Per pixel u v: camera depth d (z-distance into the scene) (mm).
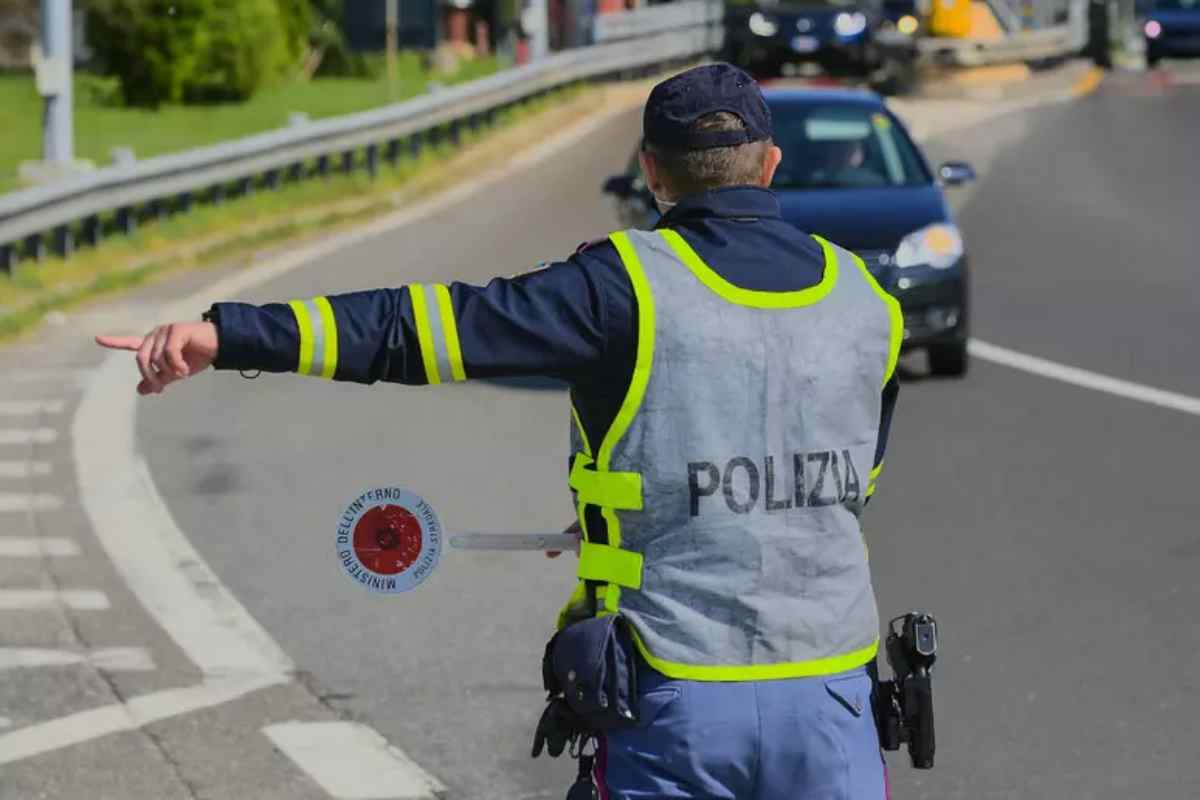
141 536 23641
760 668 8938
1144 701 17672
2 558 22562
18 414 31016
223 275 47062
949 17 103938
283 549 23094
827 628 9031
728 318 9000
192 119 80875
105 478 26688
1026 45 107500
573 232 53438
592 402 9039
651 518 8961
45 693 17906
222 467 27422
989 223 56906
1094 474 26922
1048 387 33594
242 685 18234
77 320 40594
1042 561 22391
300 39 98438
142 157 65688
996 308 42531
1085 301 43500
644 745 8953
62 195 46656
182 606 20766
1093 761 16234
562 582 21828
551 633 19922
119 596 21094
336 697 17922
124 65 85562
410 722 17266
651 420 8930
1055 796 15500
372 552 9250
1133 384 33844
